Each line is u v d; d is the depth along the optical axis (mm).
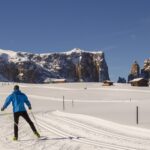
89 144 13195
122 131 17891
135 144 13414
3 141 14039
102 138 15102
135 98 95375
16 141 14016
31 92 109438
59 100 85875
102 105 51938
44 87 126438
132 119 24141
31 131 17422
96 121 22953
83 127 19500
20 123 21859
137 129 18672
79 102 74438
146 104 45812
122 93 109062
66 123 21703
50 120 23953
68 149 12008
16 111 14305
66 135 15992
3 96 93812
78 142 13719
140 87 140625
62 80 183625
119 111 32594
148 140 14617
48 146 12641
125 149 12195
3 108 14266
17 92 14438
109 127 19703
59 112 33844
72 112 33812
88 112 32875
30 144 13164
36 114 31500
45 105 67688
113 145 13070
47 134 16328
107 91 115062
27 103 14461
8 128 19016
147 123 21516
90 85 146250
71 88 128250
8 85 131375
